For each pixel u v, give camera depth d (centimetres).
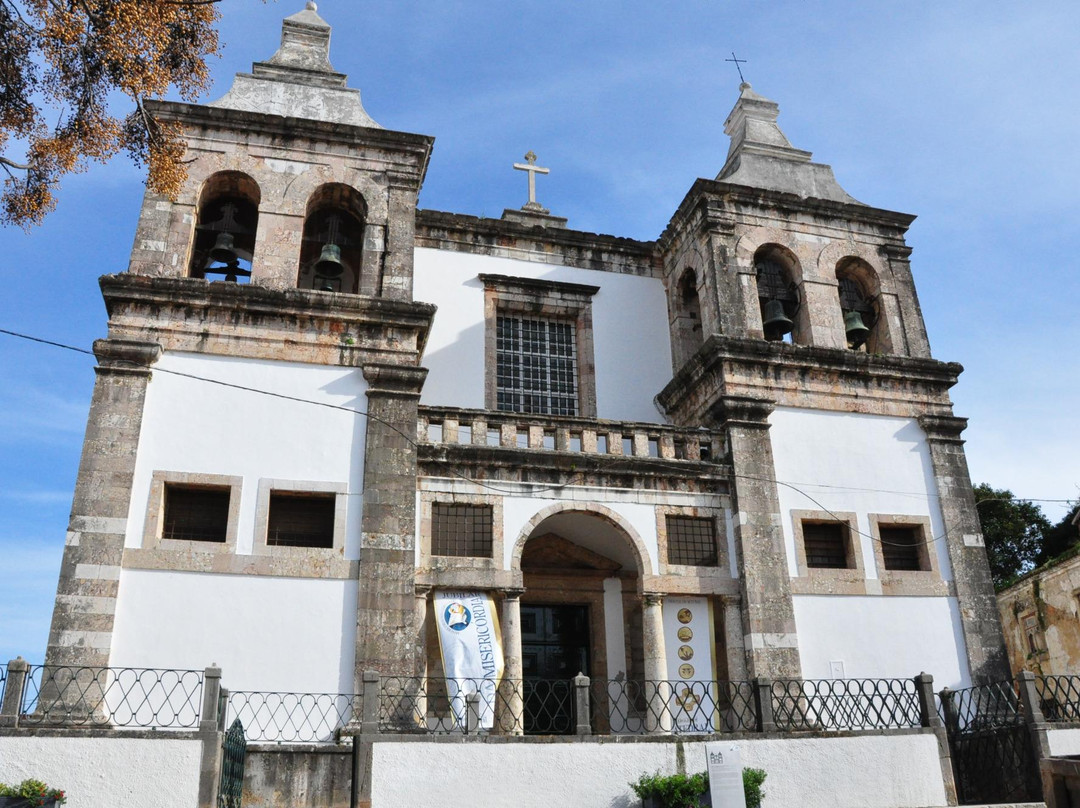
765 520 1941
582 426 1973
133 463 1650
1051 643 2870
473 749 1361
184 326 1780
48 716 1454
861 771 1506
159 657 1539
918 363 2173
